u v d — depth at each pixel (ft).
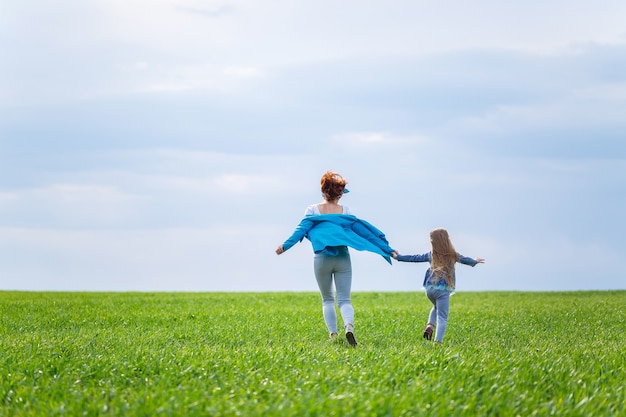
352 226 38.47
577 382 24.71
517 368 26.53
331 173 38.81
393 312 58.59
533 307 63.41
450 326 48.55
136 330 44.86
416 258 38.55
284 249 37.47
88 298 73.10
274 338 41.22
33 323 48.88
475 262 38.37
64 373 26.66
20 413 20.48
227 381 24.63
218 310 59.16
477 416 20.25
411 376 25.38
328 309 38.58
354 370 26.63
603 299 73.61
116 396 22.15
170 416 19.20
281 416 18.88
